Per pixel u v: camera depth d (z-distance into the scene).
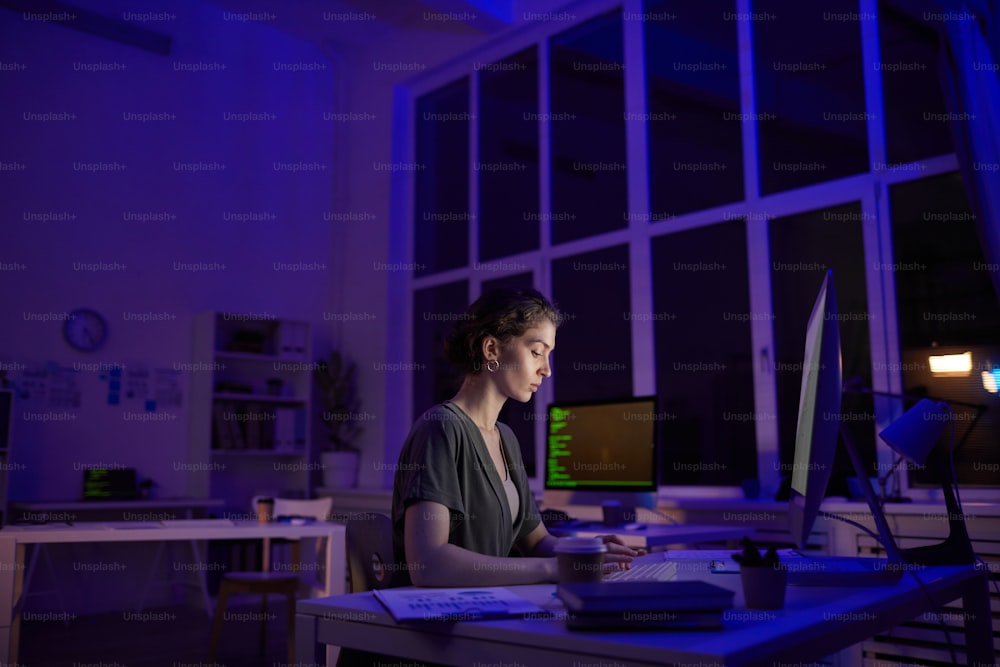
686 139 4.89
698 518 3.97
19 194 5.35
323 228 6.84
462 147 6.35
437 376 6.23
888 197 3.96
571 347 5.31
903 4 3.89
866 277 3.97
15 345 5.23
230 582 3.71
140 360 5.75
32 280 5.35
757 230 4.43
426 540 1.52
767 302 4.35
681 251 4.81
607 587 1.14
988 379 3.53
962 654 2.97
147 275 5.85
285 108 6.73
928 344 3.73
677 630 1.08
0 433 4.81
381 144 6.71
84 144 5.66
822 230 4.20
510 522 1.79
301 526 3.80
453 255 6.27
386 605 1.26
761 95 4.57
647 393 4.80
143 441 5.68
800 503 1.55
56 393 5.36
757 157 4.52
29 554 5.17
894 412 3.77
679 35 5.02
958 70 3.44
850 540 3.33
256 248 6.43
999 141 3.29
